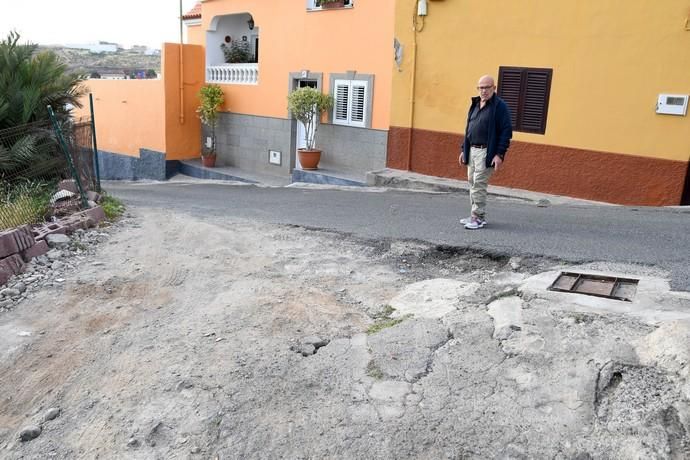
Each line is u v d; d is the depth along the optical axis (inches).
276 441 125.6
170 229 309.1
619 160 366.6
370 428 126.6
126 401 144.3
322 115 567.2
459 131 442.3
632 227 283.9
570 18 372.2
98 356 168.9
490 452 116.7
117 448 128.0
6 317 199.0
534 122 399.2
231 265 242.7
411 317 178.4
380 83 508.7
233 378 149.3
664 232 269.6
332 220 323.9
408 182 454.9
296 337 170.1
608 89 364.5
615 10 353.4
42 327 190.4
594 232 274.2
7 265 229.6
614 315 156.7
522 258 233.3
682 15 330.6
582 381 130.3
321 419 131.0
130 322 190.7
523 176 410.6
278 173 637.9
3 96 338.3
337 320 181.9
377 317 185.2
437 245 256.7
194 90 725.3
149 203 425.1
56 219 292.4
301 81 597.0
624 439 114.1
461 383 138.3
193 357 161.9
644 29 344.5
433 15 437.7
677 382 121.9
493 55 411.8
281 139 625.3
